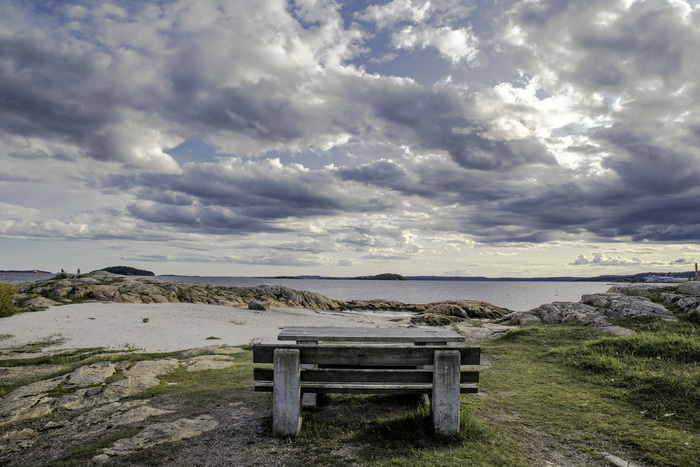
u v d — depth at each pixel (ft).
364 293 403.34
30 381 29.19
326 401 19.97
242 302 142.82
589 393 21.16
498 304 245.04
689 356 26.43
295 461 13.38
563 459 13.74
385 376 16.11
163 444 14.74
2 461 14.07
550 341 39.75
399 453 13.98
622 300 52.39
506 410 18.76
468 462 13.16
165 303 112.57
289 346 15.97
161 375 26.25
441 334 17.83
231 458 13.62
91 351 49.80
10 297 85.05
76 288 115.24
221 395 21.18
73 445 15.24
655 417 17.44
